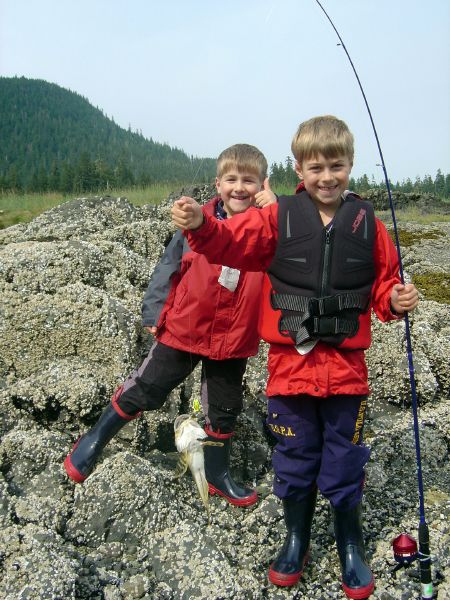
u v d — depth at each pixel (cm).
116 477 185
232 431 200
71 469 188
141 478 186
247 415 229
